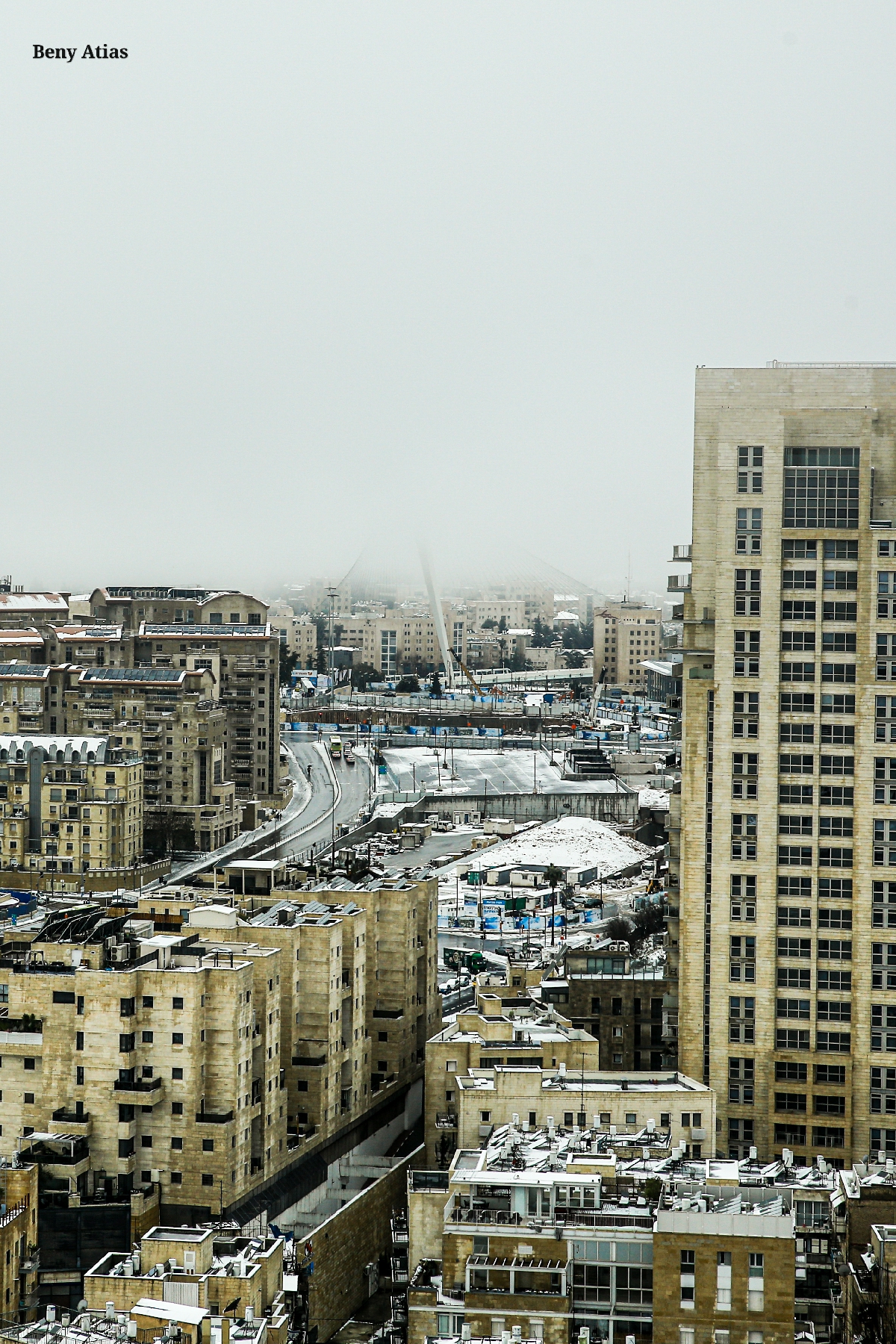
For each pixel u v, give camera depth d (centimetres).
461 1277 19725
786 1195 19812
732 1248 18600
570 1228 19400
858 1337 19388
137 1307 19825
